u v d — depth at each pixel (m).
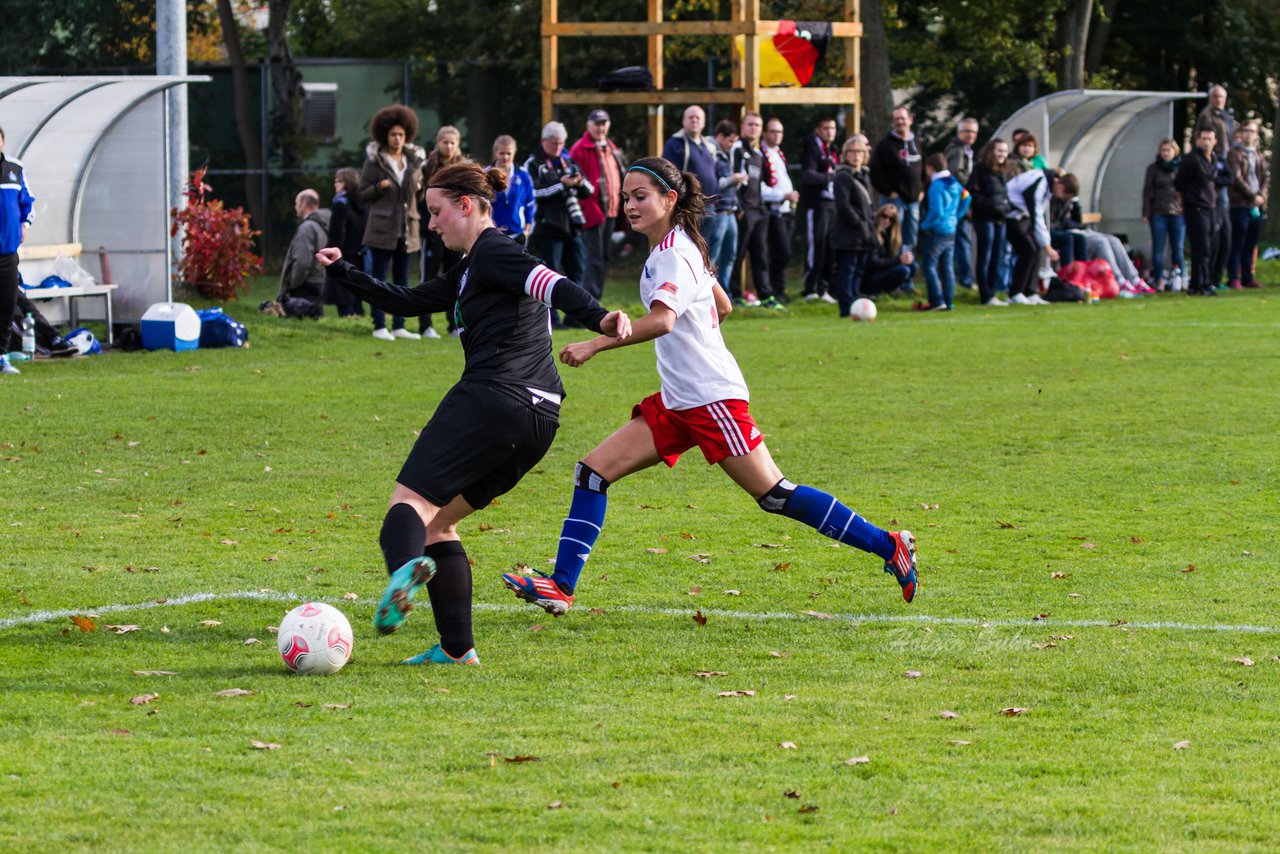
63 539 14.85
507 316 10.45
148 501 16.80
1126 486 17.78
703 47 58.16
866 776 8.34
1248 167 45.59
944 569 13.88
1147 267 47.72
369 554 14.38
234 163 56.75
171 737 8.93
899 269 40.44
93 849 7.20
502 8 63.09
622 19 60.66
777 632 11.72
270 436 20.98
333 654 10.45
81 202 32.19
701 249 11.61
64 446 20.02
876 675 10.52
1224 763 8.62
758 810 7.77
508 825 7.52
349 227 34.53
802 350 31.05
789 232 39.38
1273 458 19.47
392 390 25.30
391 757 8.57
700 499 17.16
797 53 41.12
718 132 37.31
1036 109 44.69
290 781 8.15
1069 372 27.73
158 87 31.12
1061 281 42.91
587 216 34.84
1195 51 65.56
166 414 22.66
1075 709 9.70
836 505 11.90
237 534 15.19
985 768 8.48
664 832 7.46
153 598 12.60
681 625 11.94
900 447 20.39
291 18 73.75
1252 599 12.67
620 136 60.94
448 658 10.80
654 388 25.84
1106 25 63.75
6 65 62.91
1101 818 7.69
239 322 32.47
